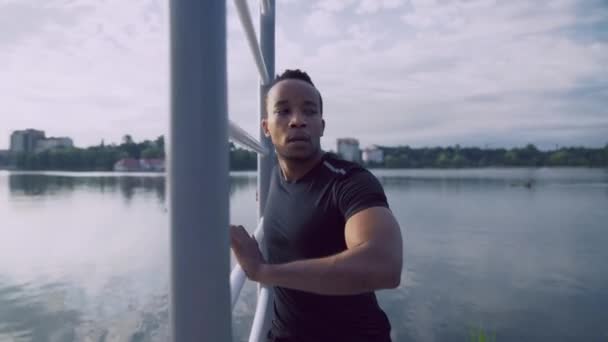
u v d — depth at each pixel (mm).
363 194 955
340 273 741
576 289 28109
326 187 1076
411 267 33969
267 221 1233
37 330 19344
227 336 503
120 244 35906
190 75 476
